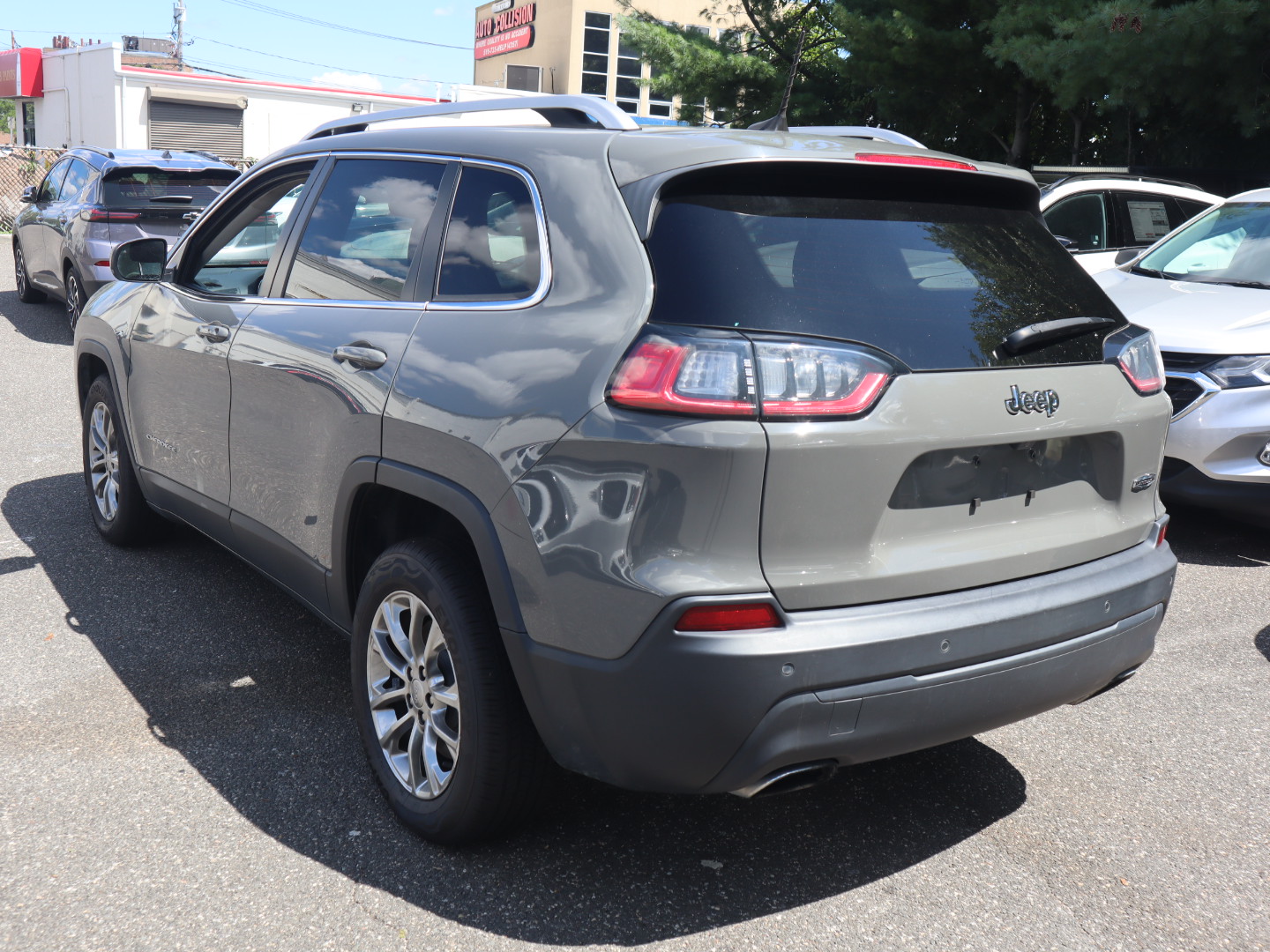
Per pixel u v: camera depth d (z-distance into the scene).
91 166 11.00
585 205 2.63
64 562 4.95
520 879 2.77
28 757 3.26
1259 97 13.04
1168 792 3.36
